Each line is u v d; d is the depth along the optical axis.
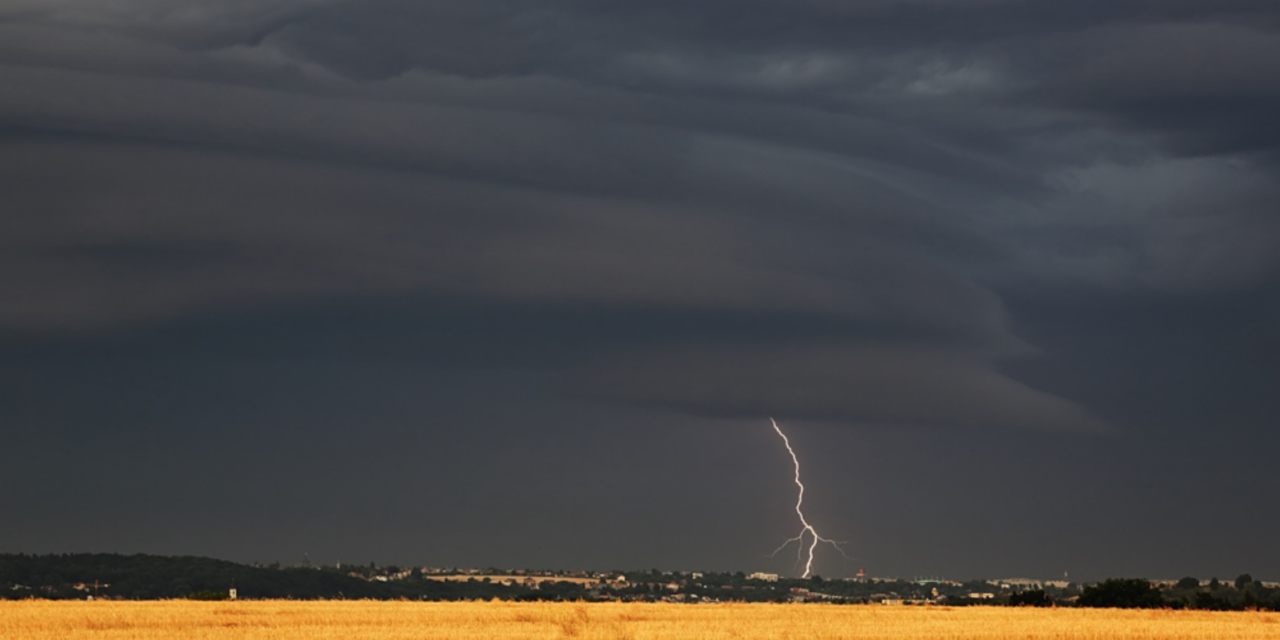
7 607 85.69
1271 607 122.94
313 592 179.50
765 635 68.12
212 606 90.94
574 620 81.62
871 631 71.62
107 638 64.38
